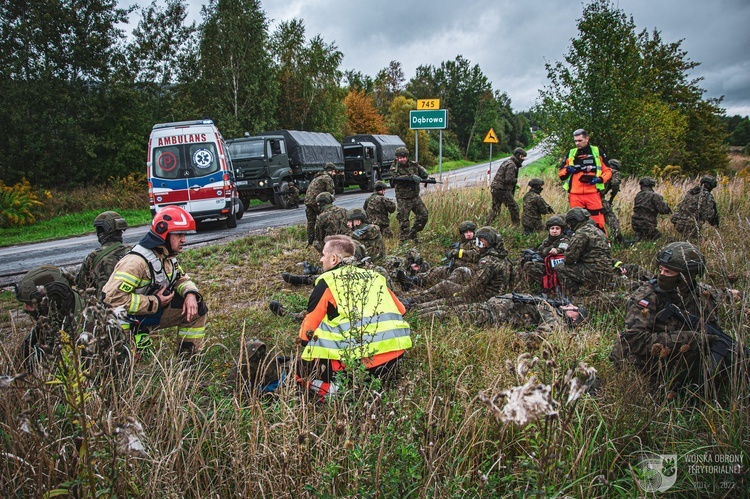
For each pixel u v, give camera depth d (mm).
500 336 4465
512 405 1677
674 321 3381
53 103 22219
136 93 24234
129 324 3654
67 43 22891
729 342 3262
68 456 2375
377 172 28344
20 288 3277
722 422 2896
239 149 18688
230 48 30797
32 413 2500
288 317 5520
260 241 10602
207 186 13391
